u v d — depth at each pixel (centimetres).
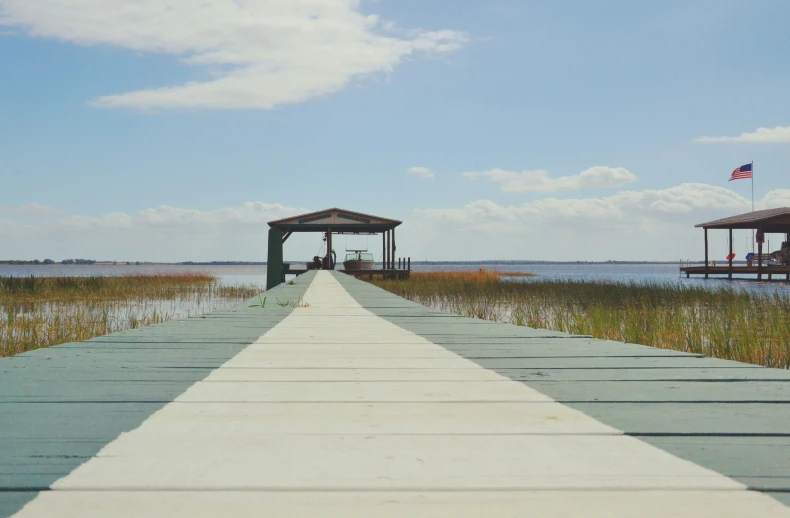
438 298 1966
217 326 541
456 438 183
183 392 252
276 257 2391
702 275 7012
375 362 337
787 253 4372
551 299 1805
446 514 126
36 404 226
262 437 184
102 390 254
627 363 330
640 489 140
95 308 1700
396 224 3012
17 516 124
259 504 132
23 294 2122
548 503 132
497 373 299
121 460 160
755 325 938
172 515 126
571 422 201
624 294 1867
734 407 221
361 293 1114
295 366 322
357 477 148
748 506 130
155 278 3366
